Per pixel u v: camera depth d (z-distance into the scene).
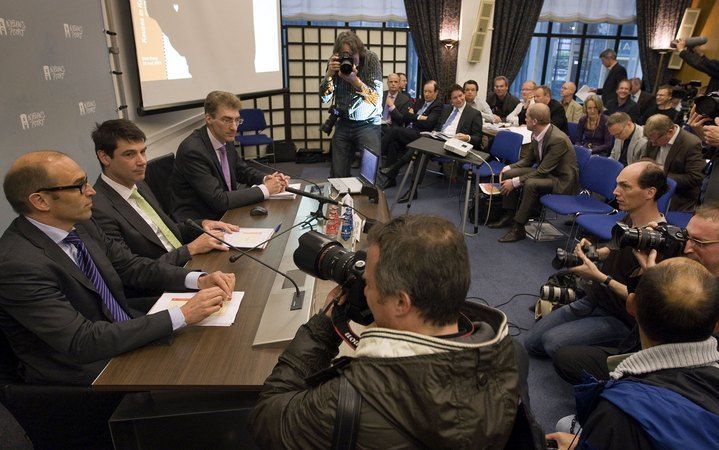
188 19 3.31
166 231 2.02
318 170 5.65
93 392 1.19
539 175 3.54
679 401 0.83
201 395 1.18
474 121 4.64
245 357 1.14
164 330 1.20
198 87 3.47
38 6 1.90
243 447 1.18
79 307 1.31
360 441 0.60
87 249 1.46
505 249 3.47
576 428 1.40
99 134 1.75
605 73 6.99
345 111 3.50
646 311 0.95
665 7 6.58
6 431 1.68
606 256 2.12
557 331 1.94
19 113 1.75
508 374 0.63
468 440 0.56
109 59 2.58
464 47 6.34
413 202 4.57
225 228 1.94
